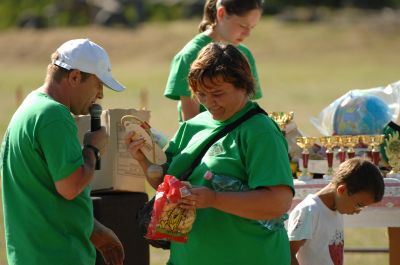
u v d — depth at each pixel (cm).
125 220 1502
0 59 13350
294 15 15012
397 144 1650
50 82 1211
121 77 10400
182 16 16375
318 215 1399
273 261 1180
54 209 1188
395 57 12269
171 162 1234
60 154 1148
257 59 12456
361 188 1381
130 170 1496
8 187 1208
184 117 1620
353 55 12438
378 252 2056
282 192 1129
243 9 1616
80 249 1207
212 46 1143
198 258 1191
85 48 1208
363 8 17150
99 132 1246
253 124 1149
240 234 1171
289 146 1680
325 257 1404
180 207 1135
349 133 1700
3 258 2250
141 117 1484
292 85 9056
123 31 14738
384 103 1725
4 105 7256
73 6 16150
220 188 1158
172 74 1630
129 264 1511
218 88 1132
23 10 17162
